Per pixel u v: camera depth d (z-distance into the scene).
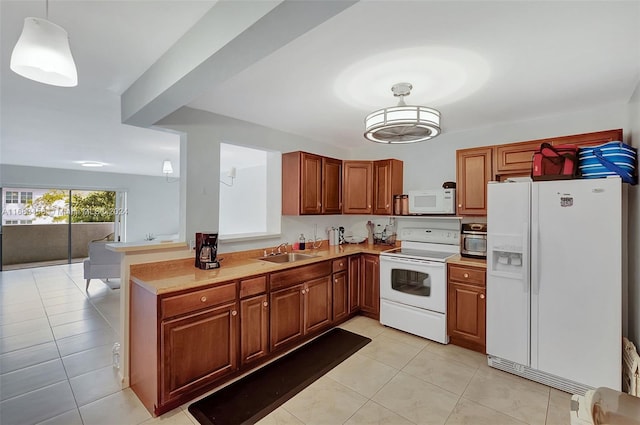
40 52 1.09
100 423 1.87
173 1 1.37
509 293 2.47
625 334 2.46
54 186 6.77
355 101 2.58
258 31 1.22
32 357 2.69
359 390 2.23
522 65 1.93
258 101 2.59
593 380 2.11
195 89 1.79
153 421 1.89
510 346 2.46
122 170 7.28
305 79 2.14
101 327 3.38
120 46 1.76
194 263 2.69
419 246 3.79
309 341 3.05
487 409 2.02
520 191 2.42
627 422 0.97
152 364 1.96
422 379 2.38
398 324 3.30
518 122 3.11
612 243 2.05
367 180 3.94
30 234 6.93
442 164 3.68
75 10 1.43
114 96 2.53
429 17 1.45
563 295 2.22
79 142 4.26
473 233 3.07
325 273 3.24
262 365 2.58
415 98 2.48
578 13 1.41
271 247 3.46
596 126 2.69
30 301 4.30
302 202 3.40
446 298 2.98
